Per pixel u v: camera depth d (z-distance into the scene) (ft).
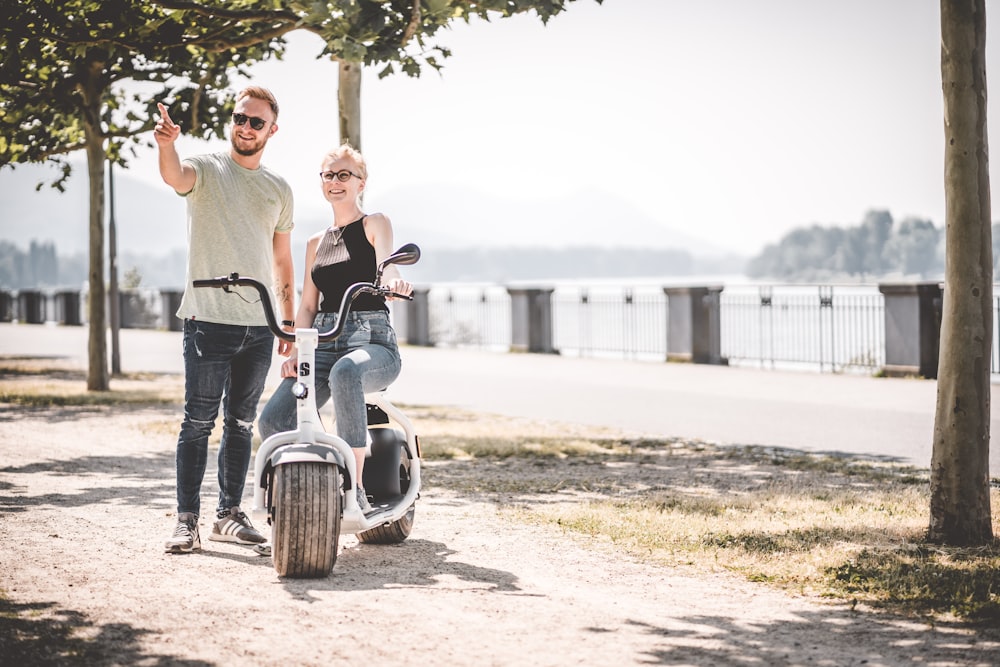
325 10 30.19
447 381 60.34
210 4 38.29
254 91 20.99
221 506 21.97
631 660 14.67
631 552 21.18
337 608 16.98
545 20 31.55
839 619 16.76
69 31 35.91
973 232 21.33
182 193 20.61
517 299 84.17
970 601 17.49
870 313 65.10
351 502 19.03
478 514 25.03
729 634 15.93
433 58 31.99
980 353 21.48
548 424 42.45
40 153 51.26
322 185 20.68
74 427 40.73
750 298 74.49
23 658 14.48
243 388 21.56
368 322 20.12
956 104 21.20
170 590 18.04
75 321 136.77
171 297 120.67
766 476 30.45
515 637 15.61
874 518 24.22
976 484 21.57
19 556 20.44
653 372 64.59
